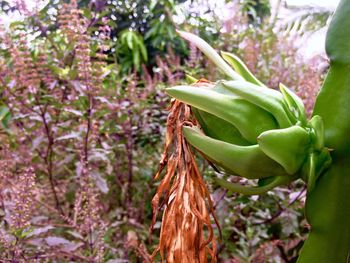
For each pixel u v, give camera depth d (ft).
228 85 0.83
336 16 0.89
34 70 2.02
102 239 1.71
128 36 3.70
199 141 0.84
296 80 2.62
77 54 1.93
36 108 2.19
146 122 2.51
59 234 2.02
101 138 2.32
